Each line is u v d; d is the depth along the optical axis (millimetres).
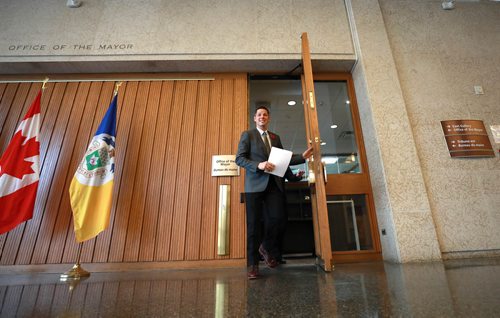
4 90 3164
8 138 2947
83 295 1423
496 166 2850
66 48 3129
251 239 1886
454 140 2910
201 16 3365
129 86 3240
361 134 3129
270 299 1233
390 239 2557
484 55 3338
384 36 3234
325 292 1346
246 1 3465
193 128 3066
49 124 3016
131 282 1845
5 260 2516
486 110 3080
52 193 2750
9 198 2404
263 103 3803
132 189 2799
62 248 2570
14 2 3350
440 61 3270
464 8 3588
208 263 2600
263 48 3193
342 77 3400
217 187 2848
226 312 1042
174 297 1334
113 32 3248
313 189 2535
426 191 2656
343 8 3449
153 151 2955
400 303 1084
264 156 2127
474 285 1372
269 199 2098
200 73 3359
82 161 2619
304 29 3303
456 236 2570
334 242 2785
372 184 2898
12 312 1096
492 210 2676
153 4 3432
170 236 2666
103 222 2443
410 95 3090
